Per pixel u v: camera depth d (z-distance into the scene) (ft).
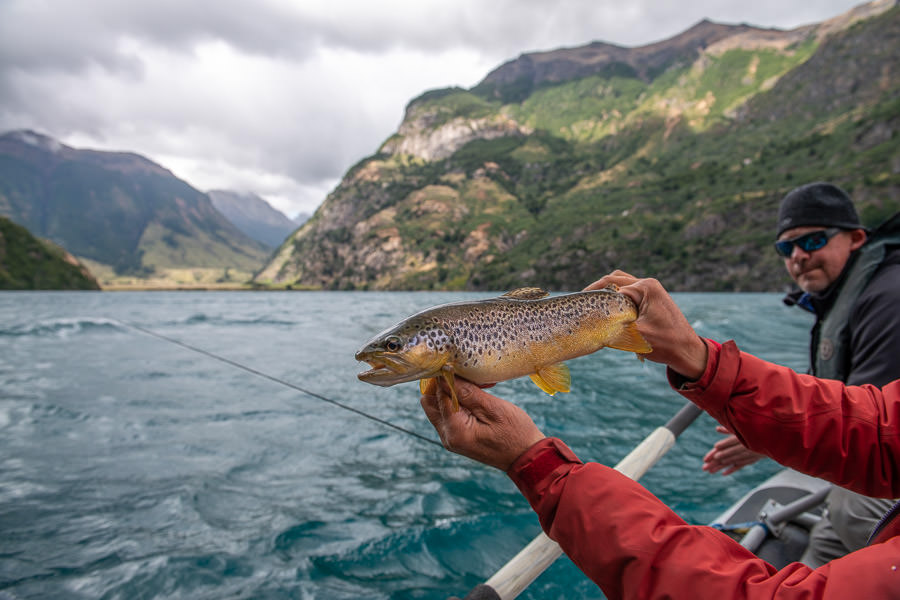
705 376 4.25
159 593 11.18
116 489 16.57
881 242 8.04
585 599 10.76
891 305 7.27
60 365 39.99
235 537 13.62
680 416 11.60
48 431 22.47
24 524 14.11
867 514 8.34
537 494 3.63
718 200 483.10
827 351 8.77
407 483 17.38
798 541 11.50
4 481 16.97
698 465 18.65
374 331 77.97
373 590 11.38
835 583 2.65
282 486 17.10
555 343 5.39
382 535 13.82
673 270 398.21
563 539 3.47
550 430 22.68
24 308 133.59
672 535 3.13
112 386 32.04
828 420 3.97
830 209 8.75
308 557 12.72
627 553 3.11
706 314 104.73
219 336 67.31
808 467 4.10
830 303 8.99
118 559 12.47
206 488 16.74
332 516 14.96
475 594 7.44
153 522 14.43
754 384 4.11
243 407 27.14
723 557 3.07
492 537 13.80
